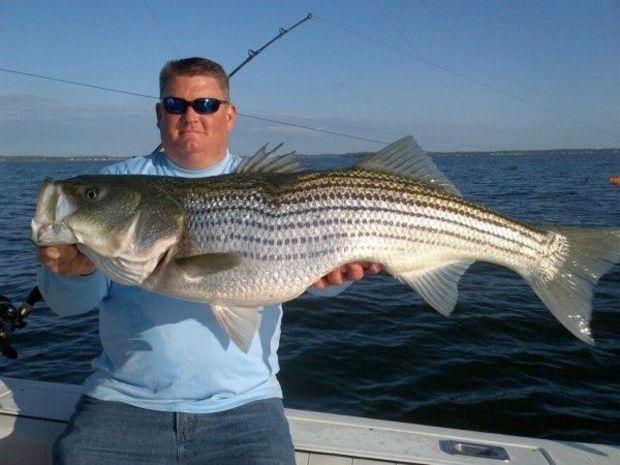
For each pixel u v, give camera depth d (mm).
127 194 1127
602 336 2627
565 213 7348
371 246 1228
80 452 1062
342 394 2068
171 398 1138
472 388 2117
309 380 2162
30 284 3516
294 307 2973
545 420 1909
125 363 1157
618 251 1306
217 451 1103
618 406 1990
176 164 1338
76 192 1102
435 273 1303
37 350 2494
